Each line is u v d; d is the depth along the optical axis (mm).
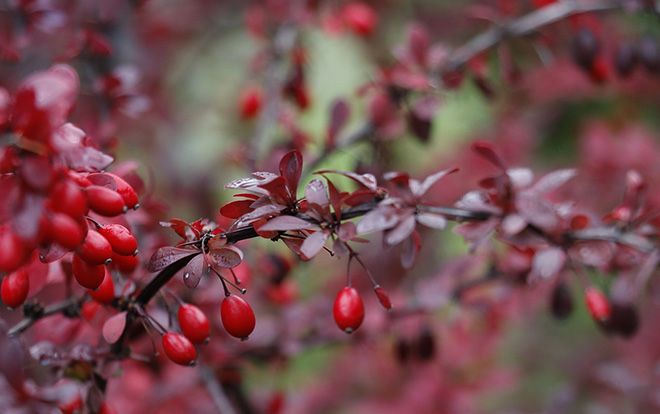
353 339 624
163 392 618
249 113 693
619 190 819
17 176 447
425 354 615
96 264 460
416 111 612
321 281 855
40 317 510
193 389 638
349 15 728
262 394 700
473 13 641
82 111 634
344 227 478
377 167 605
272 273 600
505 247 633
